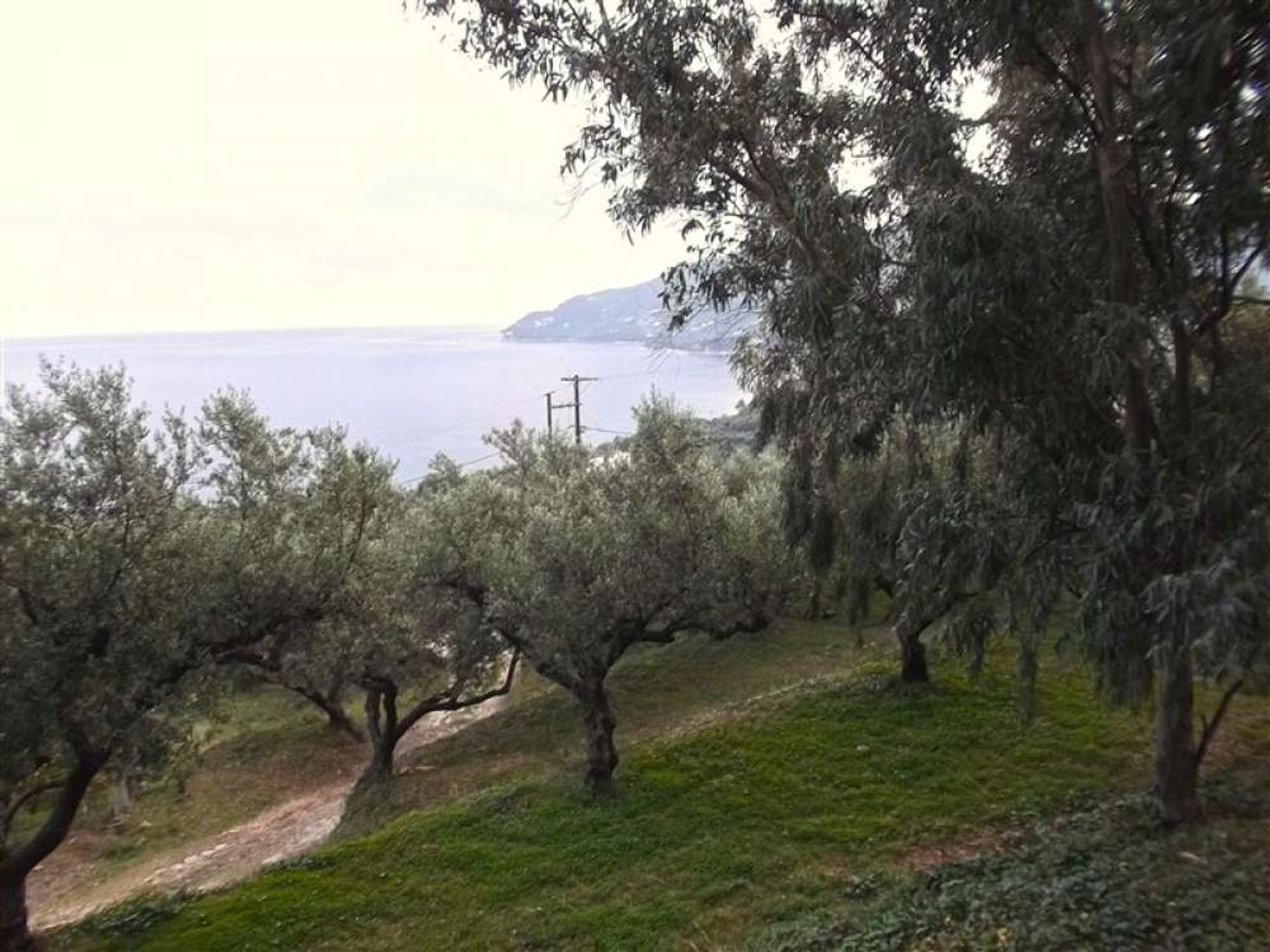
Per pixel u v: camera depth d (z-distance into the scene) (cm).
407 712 2459
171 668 1047
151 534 1025
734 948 916
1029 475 773
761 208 940
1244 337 860
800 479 1207
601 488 1497
